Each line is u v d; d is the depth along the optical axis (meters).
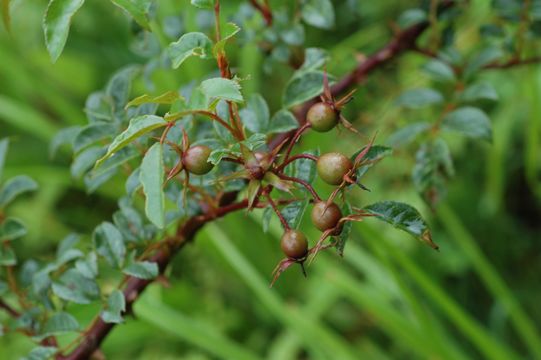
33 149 1.35
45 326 0.59
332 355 1.01
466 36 0.88
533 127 0.96
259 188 0.50
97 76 1.31
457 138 1.16
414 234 0.50
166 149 0.57
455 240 1.26
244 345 1.23
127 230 0.59
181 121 0.56
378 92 0.86
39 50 1.24
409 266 0.88
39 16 1.22
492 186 1.18
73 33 1.30
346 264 1.32
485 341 0.94
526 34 0.69
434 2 0.67
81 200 1.36
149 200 0.47
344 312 1.29
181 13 0.68
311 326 1.01
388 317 0.97
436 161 0.65
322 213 0.50
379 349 1.22
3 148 0.64
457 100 0.67
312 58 0.59
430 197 0.66
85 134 0.58
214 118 0.49
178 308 1.19
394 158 1.08
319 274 1.07
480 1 0.85
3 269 0.67
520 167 1.35
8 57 1.20
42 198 1.28
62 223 1.33
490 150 1.16
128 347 1.17
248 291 1.28
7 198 0.63
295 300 1.24
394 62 0.72
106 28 1.33
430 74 0.68
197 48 0.50
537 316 1.29
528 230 1.36
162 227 0.47
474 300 1.34
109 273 0.77
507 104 1.14
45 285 0.60
